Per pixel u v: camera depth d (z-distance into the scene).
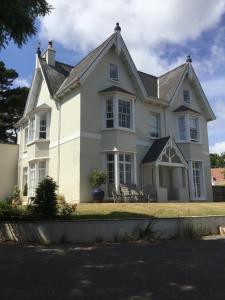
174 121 29.50
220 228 16.55
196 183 29.39
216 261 9.87
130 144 25.03
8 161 33.59
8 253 10.93
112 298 6.60
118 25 26.75
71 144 24.27
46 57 29.70
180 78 30.20
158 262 9.72
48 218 14.17
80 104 23.83
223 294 6.83
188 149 28.95
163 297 6.67
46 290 7.06
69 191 23.81
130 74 27.20
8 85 50.09
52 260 9.89
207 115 31.86
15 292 6.92
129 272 8.55
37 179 26.94
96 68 25.28
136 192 23.58
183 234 15.19
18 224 13.62
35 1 12.43
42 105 27.45
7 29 12.17
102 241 13.52
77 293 6.88
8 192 33.00
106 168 24.22
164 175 27.78
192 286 7.38
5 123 47.81
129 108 25.88
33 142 27.42
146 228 14.44
